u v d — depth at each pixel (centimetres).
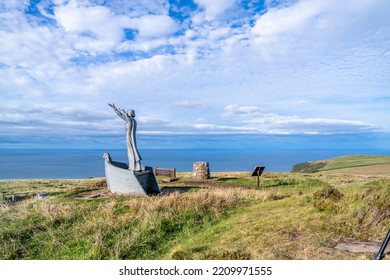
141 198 1387
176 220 1015
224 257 632
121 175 1566
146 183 1670
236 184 2061
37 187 2448
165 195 1476
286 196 1418
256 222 887
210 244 762
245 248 675
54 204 1237
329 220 809
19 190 2241
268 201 1302
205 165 2344
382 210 789
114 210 1115
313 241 668
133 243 845
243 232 788
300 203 1088
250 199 1355
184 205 1141
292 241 676
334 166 7438
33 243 889
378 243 654
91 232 923
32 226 988
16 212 1191
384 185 956
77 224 995
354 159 8069
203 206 1141
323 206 936
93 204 1238
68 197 1498
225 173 2986
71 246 862
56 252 834
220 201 1225
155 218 998
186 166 16562
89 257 773
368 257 569
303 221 816
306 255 595
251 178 2406
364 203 850
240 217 1005
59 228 976
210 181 2209
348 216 819
